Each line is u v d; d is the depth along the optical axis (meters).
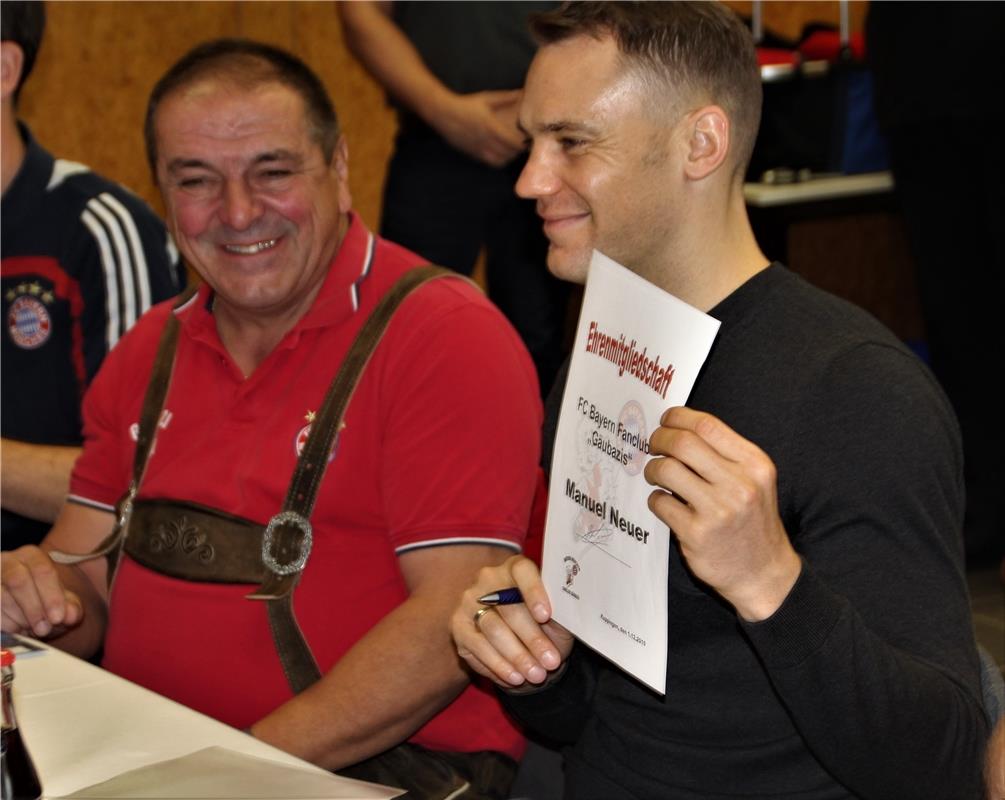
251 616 1.62
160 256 2.19
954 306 3.39
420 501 1.60
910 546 1.19
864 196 3.77
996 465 3.40
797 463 1.23
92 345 2.14
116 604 1.75
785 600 1.08
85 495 1.87
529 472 1.64
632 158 1.30
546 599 1.26
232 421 1.70
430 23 3.13
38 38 2.16
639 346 1.12
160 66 4.72
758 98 1.34
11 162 2.15
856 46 4.01
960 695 1.15
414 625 1.55
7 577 1.65
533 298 3.36
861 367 1.23
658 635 1.11
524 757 1.68
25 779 1.12
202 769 1.17
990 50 3.11
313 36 4.92
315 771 1.17
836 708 1.11
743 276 1.35
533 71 1.34
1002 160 3.19
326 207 1.71
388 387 1.63
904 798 1.17
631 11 1.30
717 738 1.31
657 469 1.06
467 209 3.28
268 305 1.69
